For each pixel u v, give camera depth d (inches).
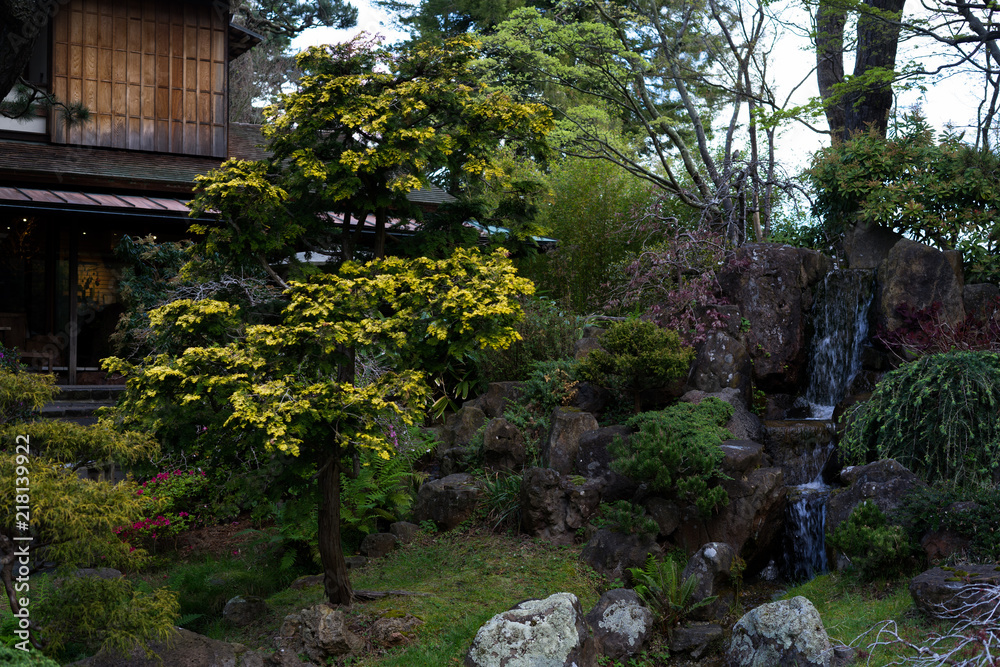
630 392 434.0
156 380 254.1
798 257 498.9
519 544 368.2
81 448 236.2
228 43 663.1
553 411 433.4
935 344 405.4
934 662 218.2
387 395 272.7
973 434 327.0
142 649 244.5
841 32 652.1
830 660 235.0
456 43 352.8
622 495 379.9
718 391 444.1
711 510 350.0
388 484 401.7
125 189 563.5
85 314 604.7
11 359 479.2
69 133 596.4
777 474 368.5
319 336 268.5
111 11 614.2
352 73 344.5
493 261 302.5
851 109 658.8
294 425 248.4
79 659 246.7
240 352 264.5
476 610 297.3
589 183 690.8
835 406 473.1
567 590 321.1
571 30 711.1
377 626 276.2
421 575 345.7
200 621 322.7
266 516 405.1
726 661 257.1
